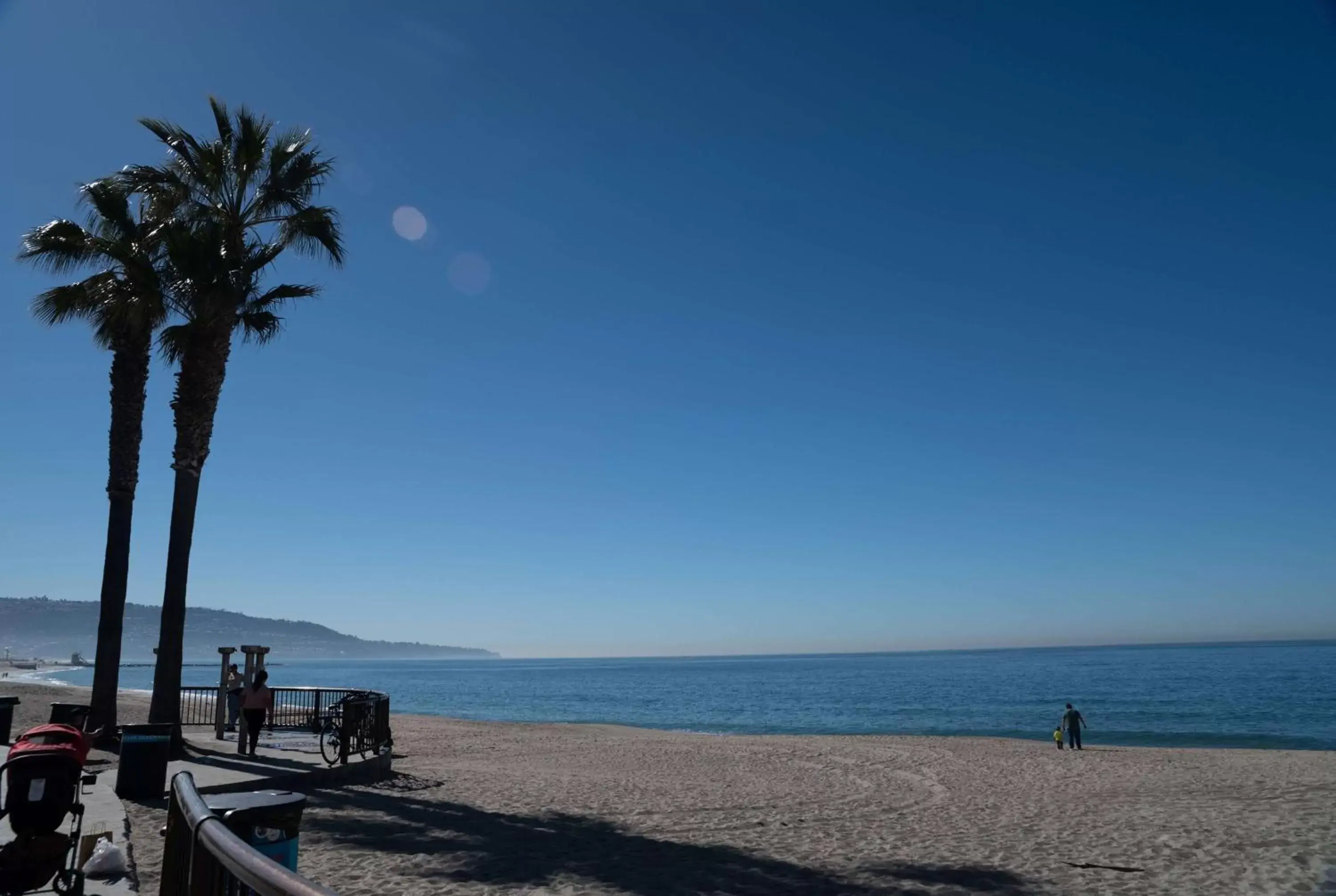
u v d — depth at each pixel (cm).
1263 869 1084
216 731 2025
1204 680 9600
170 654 1627
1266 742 3828
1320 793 1767
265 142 1791
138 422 1838
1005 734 4412
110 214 1788
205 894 332
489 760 2461
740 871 1051
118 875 748
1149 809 1566
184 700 2505
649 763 2438
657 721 5966
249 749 1650
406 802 1417
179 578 1652
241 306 1786
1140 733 4281
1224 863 1121
